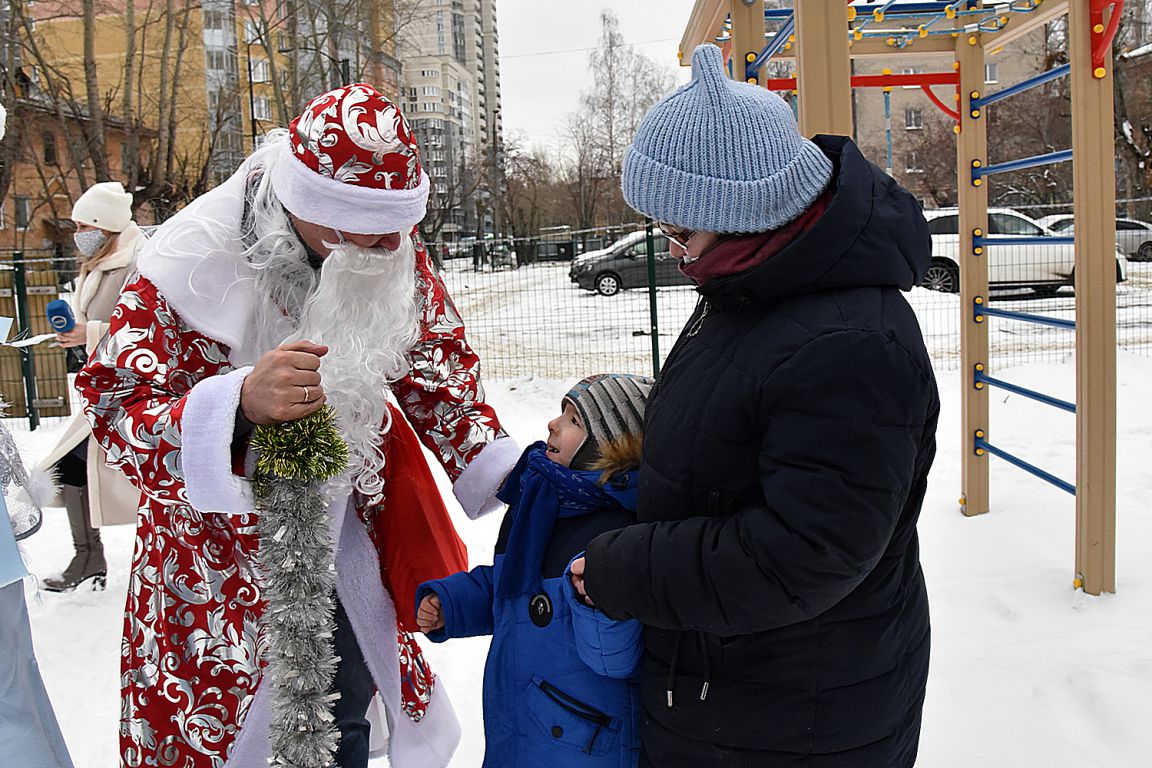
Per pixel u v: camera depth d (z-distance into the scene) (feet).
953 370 29.43
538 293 45.65
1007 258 42.14
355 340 5.99
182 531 6.15
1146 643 10.27
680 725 5.46
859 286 4.95
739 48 12.01
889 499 4.65
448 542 6.98
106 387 5.75
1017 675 9.78
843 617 5.19
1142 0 82.94
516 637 6.12
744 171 4.94
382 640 6.70
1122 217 83.66
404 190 5.87
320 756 5.54
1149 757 8.25
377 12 97.55
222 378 5.49
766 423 4.88
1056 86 88.02
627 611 5.13
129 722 6.38
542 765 6.01
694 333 5.60
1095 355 11.44
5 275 27.25
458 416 7.19
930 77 15.40
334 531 6.28
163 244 5.89
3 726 5.70
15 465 6.34
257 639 6.22
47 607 13.55
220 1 94.38
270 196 6.00
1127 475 16.93
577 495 6.10
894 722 5.43
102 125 78.02
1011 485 16.90
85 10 75.20
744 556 4.74
